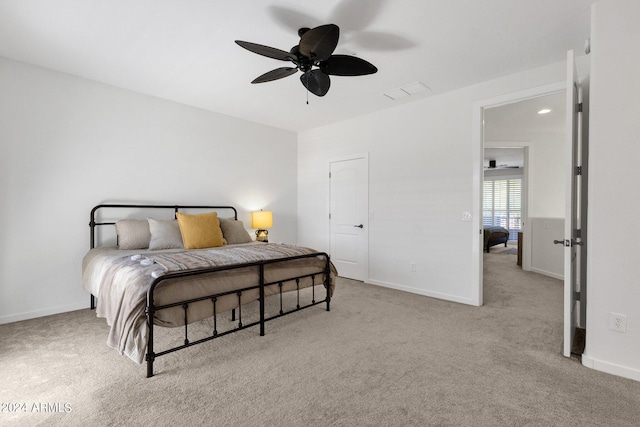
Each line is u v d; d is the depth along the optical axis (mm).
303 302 3436
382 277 4188
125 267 2174
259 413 1549
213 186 4309
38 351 2211
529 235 5324
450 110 3502
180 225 3344
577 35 2365
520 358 2117
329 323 2779
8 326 2684
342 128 4723
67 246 3092
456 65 2865
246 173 4707
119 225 3166
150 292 1836
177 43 2500
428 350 2242
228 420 1498
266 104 3971
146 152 3648
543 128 5133
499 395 1695
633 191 1837
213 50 2607
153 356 1858
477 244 3293
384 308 3215
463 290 3410
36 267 2918
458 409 1578
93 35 2385
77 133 3150
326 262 3092
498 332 2576
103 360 2082
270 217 4629
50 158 2992
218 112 4324
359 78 3150
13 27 2273
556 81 2812
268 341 2393
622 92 1860
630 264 1852
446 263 3547
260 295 2486
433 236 3656
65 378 1858
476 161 3293
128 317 1826
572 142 2100
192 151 4074
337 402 1638
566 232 2131
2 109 2744
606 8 1904
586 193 2418
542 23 2215
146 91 3535
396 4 2014
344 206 4707
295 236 5441
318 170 5109
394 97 3688
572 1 1976
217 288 2225
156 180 3736
